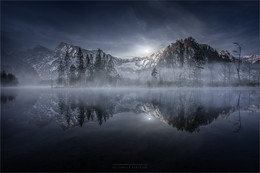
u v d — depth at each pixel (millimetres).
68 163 5051
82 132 8602
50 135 8109
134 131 8672
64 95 37031
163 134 8062
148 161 5086
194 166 4723
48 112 14859
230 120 11055
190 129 8930
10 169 4727
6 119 11992
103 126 9828
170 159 5234
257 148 6109
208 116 12445
